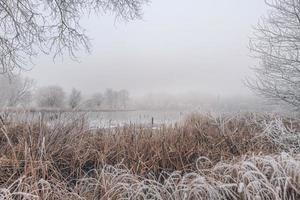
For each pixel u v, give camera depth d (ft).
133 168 12.00
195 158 14.29
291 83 24.38
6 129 13.28
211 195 9.45
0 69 23.76
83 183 11.18
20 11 22.98
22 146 11.84
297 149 15.97
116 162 12.94
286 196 9.29
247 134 18.06
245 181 9.90
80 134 14.43
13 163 10.87
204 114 22.15
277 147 16.39
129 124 16.80
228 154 14.60
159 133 15.99
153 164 12.70
